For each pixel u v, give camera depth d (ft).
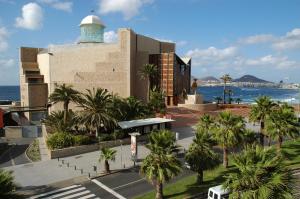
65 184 107.86
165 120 183.83
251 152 62.13
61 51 257.34
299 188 85.92
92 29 285.43
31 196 96.99
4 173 66.85
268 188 53.72
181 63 307.37
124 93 237.86
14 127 195.72
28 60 304.91
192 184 101.86
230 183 60.70
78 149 148.46
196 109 266.98
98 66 233.14
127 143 165.89
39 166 129.39
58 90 163.53
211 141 100.68
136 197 94.17
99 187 104.83
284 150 141.79
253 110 146.51
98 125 156.76
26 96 272.10
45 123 168.45
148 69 247.50
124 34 236.63
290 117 124.98
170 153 84.99
